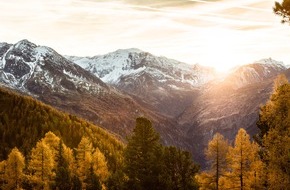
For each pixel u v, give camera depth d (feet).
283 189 66.80
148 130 107.96
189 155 102.99
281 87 71.82
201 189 122.21
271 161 68.74
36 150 182.50
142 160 105.91
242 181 117.39
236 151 117.50
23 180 194.18
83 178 186.19
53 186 134.41
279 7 60.03
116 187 115.34
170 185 98.89
